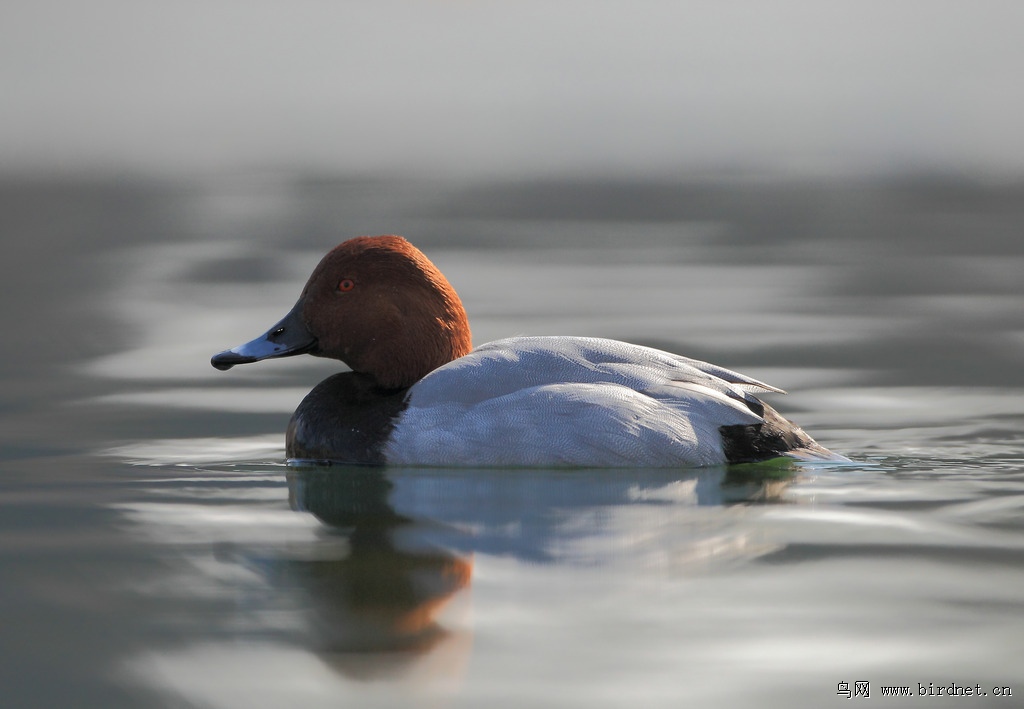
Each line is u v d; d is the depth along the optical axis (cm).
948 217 3055
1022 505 940
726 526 885
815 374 1534
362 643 685
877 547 835
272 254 2550
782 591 754
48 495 998
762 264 2448
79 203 3409
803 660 662
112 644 687
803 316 1917
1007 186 3503
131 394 1443
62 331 1828
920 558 812
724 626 704
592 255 2577
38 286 2217
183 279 2275
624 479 1012
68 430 1256
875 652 671
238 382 1527
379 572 794
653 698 622
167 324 1872
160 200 3462
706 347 1688
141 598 754
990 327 1825
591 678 643
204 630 704
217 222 3033
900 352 1661
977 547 834
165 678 646
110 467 1100
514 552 831
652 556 820
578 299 2066
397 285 1127
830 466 1061
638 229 2956
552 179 3872
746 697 625
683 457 1030
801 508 933
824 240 2753
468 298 2077
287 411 1359
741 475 1030
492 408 1046
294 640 690
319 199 3459
